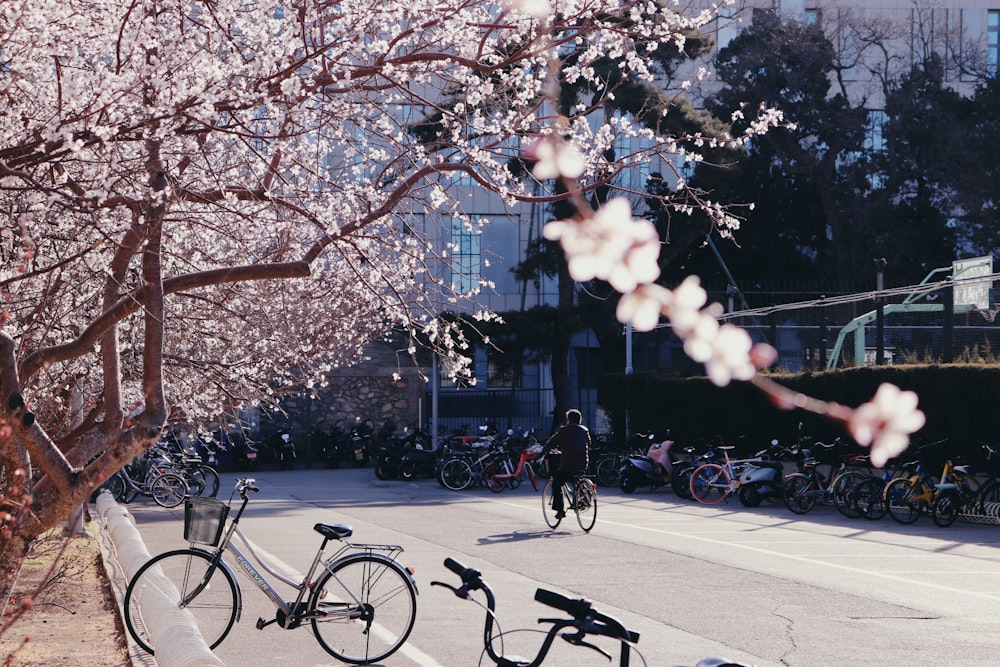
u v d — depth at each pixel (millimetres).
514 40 7301
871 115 56469
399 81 7715
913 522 18594
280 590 11062
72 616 9664
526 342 36062
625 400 33844
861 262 48500
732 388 26828
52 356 6605
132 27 7016
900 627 8930
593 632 4254
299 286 11492
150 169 6707
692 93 46875
